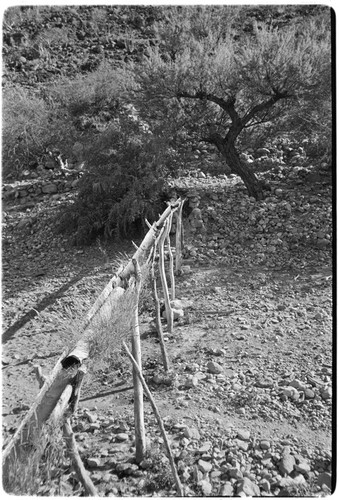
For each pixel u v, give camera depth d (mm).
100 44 16047
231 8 11328
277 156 10547
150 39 16078
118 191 8297
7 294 6680
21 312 6113
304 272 6676
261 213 8164
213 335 5219
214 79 8461
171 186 9023
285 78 8031
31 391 4398
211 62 8445
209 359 4750
